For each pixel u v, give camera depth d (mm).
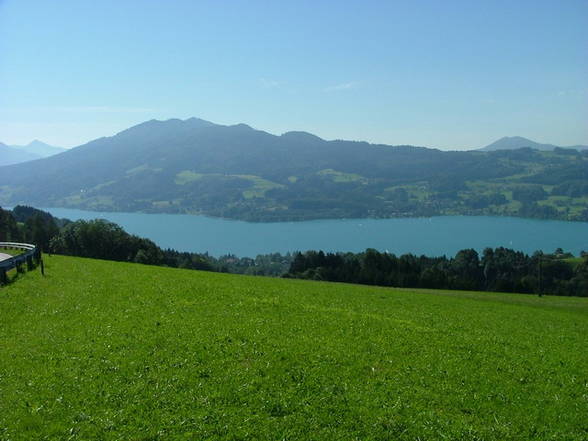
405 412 16141
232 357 19453
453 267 146750
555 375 21281
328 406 16047
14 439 12984
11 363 17766
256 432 14148
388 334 25141
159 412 14750
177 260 141625
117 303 27797
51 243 112625
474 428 15523
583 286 120438
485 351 23875
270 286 42031
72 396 15383
